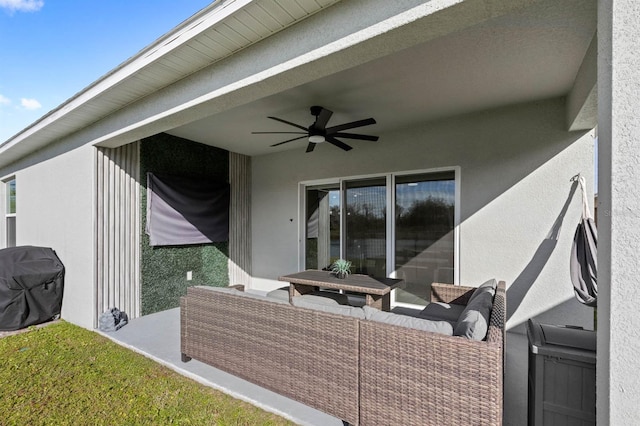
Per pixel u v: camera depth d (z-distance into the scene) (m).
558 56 2.48
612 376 1.09
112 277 4.05
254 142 5.19
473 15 1.49
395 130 4.49
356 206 4.95
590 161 3.30
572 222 3.36
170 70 2.56
